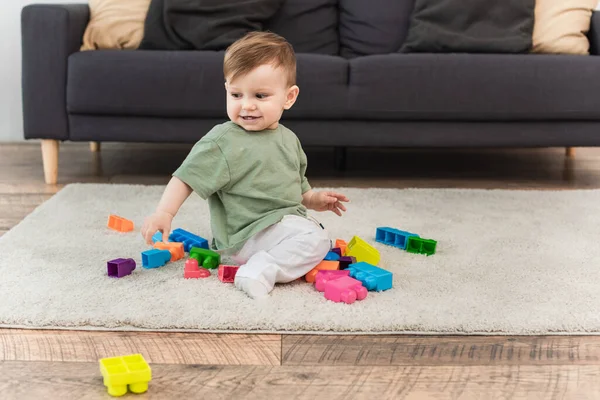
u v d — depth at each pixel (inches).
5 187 87.0
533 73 87.2
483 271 55.0
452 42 97.3
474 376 38.7
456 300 48.4
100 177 94.7
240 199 53.1
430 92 87.0
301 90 86.4
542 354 41.6
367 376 38.5
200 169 51.0
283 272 49.9
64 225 66.8
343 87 87.0
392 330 43.9
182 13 96.1
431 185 93.7
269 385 37.2
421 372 39.1
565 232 67.5
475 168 106.1
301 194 57.5
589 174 102.2
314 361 40.1
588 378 38.8
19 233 63.5
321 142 89.1
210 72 85.4
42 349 41.2
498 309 47.0
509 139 90.0
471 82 87.0
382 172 101.9
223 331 43.7
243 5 98.5
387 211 75.0
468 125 89.5
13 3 114.3
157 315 44.7
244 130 52.7
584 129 90.3
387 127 89.0
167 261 55.9
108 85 85.5
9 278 51.2
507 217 73.2
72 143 121.6
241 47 51.4
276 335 43.4
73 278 51.5
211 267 53.9
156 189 83.5
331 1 107.2
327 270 51.3
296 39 105.3
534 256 59.4
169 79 85.4
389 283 50.4
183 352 41.0
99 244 60.7
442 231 67.4
